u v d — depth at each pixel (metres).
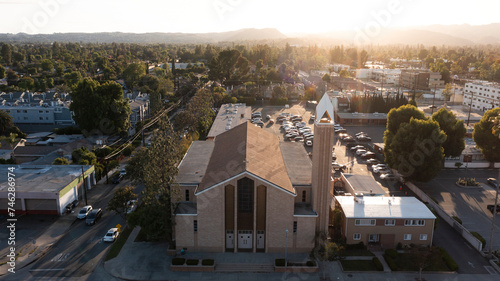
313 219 51.25
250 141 63.72
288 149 78.31
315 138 52.31
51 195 62.34
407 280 46.84
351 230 53.69
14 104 135.38
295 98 175.12
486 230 59.31
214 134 97.19
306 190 56.94
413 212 54.75
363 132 122.19
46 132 121.56
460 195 72.69
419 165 71.50
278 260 49.81
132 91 181.25
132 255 51.78
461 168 89.19
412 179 73.75
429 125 72.81
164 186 53.06
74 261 50.09
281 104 167.00
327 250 47.59
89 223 59.91
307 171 63.62
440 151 72.25
